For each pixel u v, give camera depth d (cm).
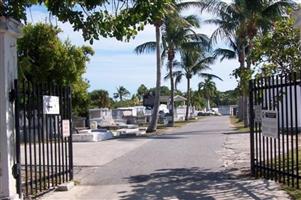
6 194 949
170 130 4016
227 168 1414
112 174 1407
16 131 992
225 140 2486
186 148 2081
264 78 1170
